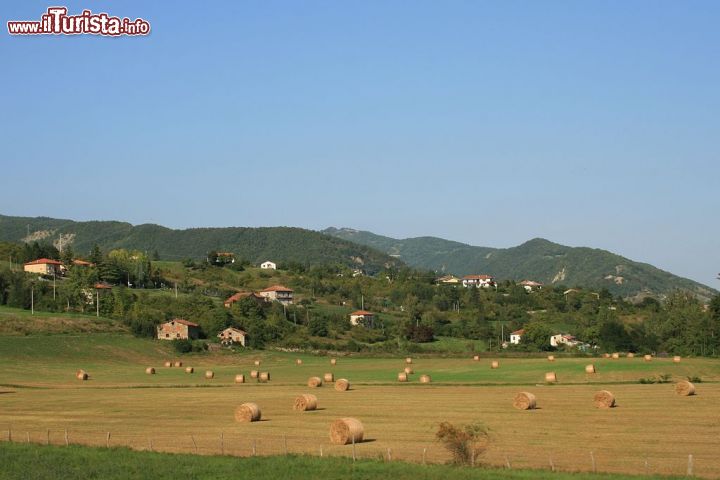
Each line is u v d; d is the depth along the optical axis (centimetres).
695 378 8912
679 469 3734
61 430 5444
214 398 7525
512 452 4231
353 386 8812
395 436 4969
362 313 19612
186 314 16650
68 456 4272
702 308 17438
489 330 18038
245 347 15112
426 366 11675
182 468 3881
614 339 14962
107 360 12875
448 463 3862
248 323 16312
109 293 17975
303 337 16288
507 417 5772
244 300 18025
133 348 13888
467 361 12388
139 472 3850
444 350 15475
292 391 8269
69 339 13650
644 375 9225
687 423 5278
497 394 7506
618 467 3788
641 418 5566
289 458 4050
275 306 19262
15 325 13825
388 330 18362
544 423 5406
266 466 3834
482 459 4012
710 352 14000
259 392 8181
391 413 6125
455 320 19975
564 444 4497
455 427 4028
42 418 6150
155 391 8469
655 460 3972
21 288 16438
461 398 7175
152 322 15350
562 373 9625
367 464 3819
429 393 7738
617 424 5288
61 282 18925
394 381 9450
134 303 16900
